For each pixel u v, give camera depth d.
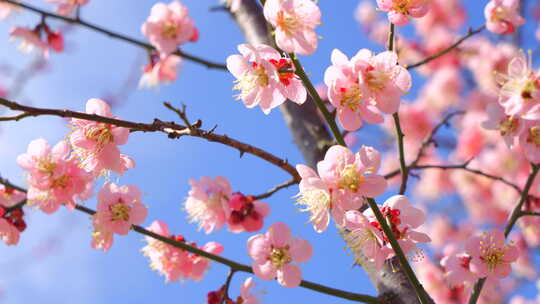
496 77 0.76
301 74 0.72
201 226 0.84
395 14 0.76
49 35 1.03
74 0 1.02
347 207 0.72
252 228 0.83
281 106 0.92
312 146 0.89
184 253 0.84
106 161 0.76
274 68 0.72
